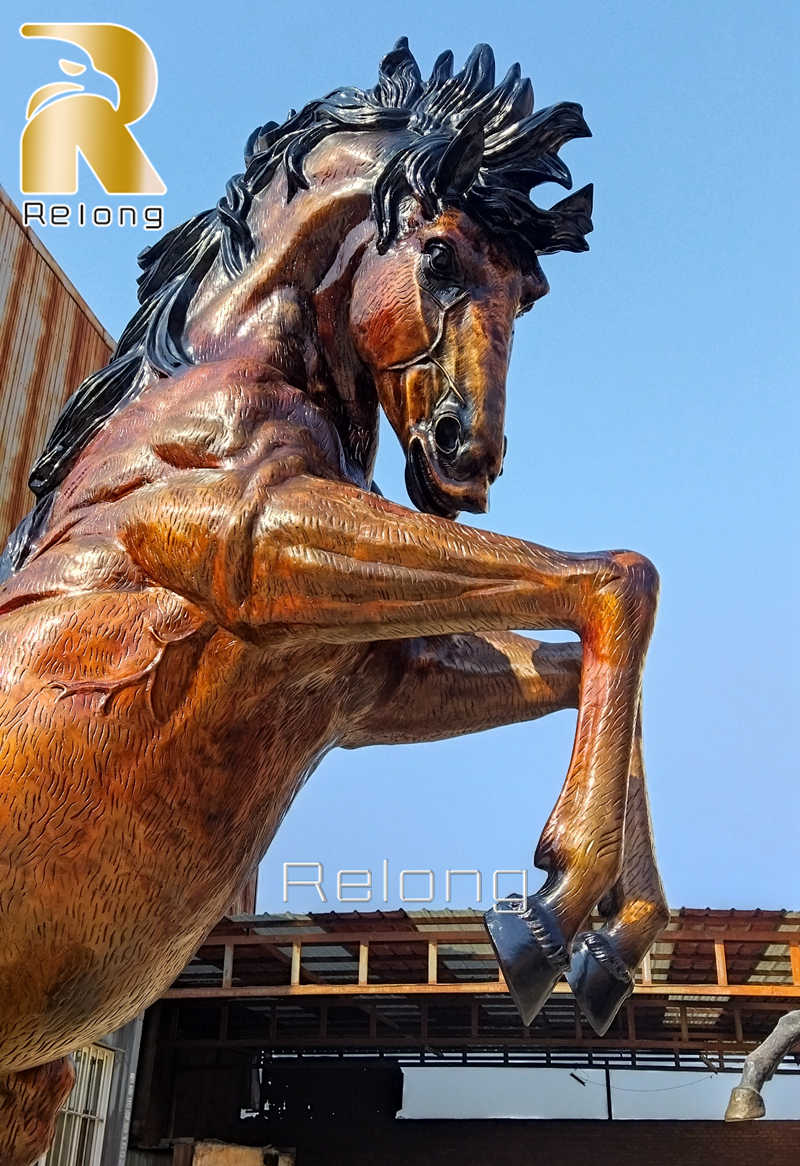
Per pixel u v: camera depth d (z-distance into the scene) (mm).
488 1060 17906
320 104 1869
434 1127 17719
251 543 1351
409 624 1336
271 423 1493
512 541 1354
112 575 1426
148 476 1495
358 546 1325
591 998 1357
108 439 1598
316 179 1750
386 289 1562
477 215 1566
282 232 1726
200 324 1731
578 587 1329
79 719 1318
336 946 11727
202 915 1459
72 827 1298
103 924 1326
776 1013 14555
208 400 1514
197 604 1395
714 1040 13562
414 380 1528
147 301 1854
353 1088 18234
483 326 1527
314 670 1484
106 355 6309
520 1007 1200
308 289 1697
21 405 5332
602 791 1254
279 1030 17156
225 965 11180
